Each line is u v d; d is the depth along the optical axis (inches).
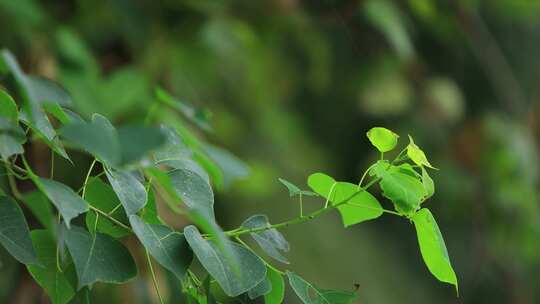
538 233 122.5
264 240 46.4
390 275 120.3
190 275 46.5
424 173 46.1
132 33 88.3
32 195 42.7
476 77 124.9
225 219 100.7
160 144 39.9
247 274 45.1
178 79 94.7
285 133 112.9
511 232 123.2
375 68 113.4
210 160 50.6
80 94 75.9
